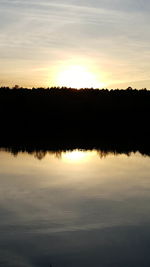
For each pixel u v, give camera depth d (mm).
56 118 102938
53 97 110938
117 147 59844
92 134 83438
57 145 61469
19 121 98188
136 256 14180
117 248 14898
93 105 108312
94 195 23844
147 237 16047
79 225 17562
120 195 23953
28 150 52969
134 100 109500
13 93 111875
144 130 92812
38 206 20875
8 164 38188
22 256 14078
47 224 17656
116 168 36375
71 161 41438
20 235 16188
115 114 106500
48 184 27312
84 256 14172
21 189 25406
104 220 18422
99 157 45844
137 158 45125
